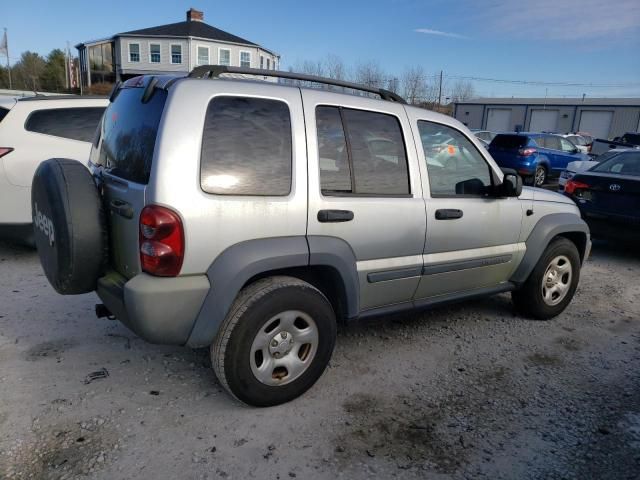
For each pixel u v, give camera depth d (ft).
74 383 10.43
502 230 13.39
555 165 52.16
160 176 8.30
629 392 11.18
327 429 9.35
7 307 14.01
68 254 9.09
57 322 13.21
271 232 9.32
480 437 9.34
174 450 8.57
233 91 9.19
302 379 10.09
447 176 12.30
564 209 15.15
